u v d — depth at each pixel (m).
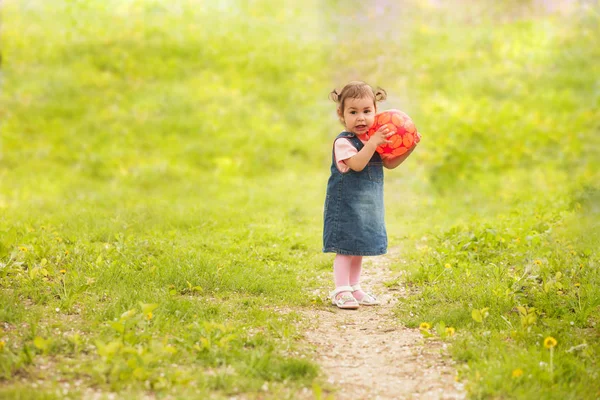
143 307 3.51
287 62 15.99
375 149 4.66
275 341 3.79
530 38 16.17
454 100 13.91
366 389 3.26
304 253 6.45
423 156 11.89
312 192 10.41
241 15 17.94
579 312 4.14
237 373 3.26
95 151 12.33
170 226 7.21
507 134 12.45
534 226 6.70
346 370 3.51
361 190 4.73
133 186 10.98
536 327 3.82
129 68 15.22
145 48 15.99
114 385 3.05
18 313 3.93
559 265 5.13
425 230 7.45
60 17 17.03
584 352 3.48
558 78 14.64
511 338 3.76
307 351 3.71
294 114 14.30
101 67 15.24
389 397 3.16
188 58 15.89
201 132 13.33
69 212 7.71
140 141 12.85
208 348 3.47
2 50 15.29
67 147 12.43
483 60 15.58
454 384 3.27
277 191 10.42
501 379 3.15
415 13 17.73
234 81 15.16
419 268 5.45
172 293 4.45
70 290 4.41
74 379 3.14
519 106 13.64
